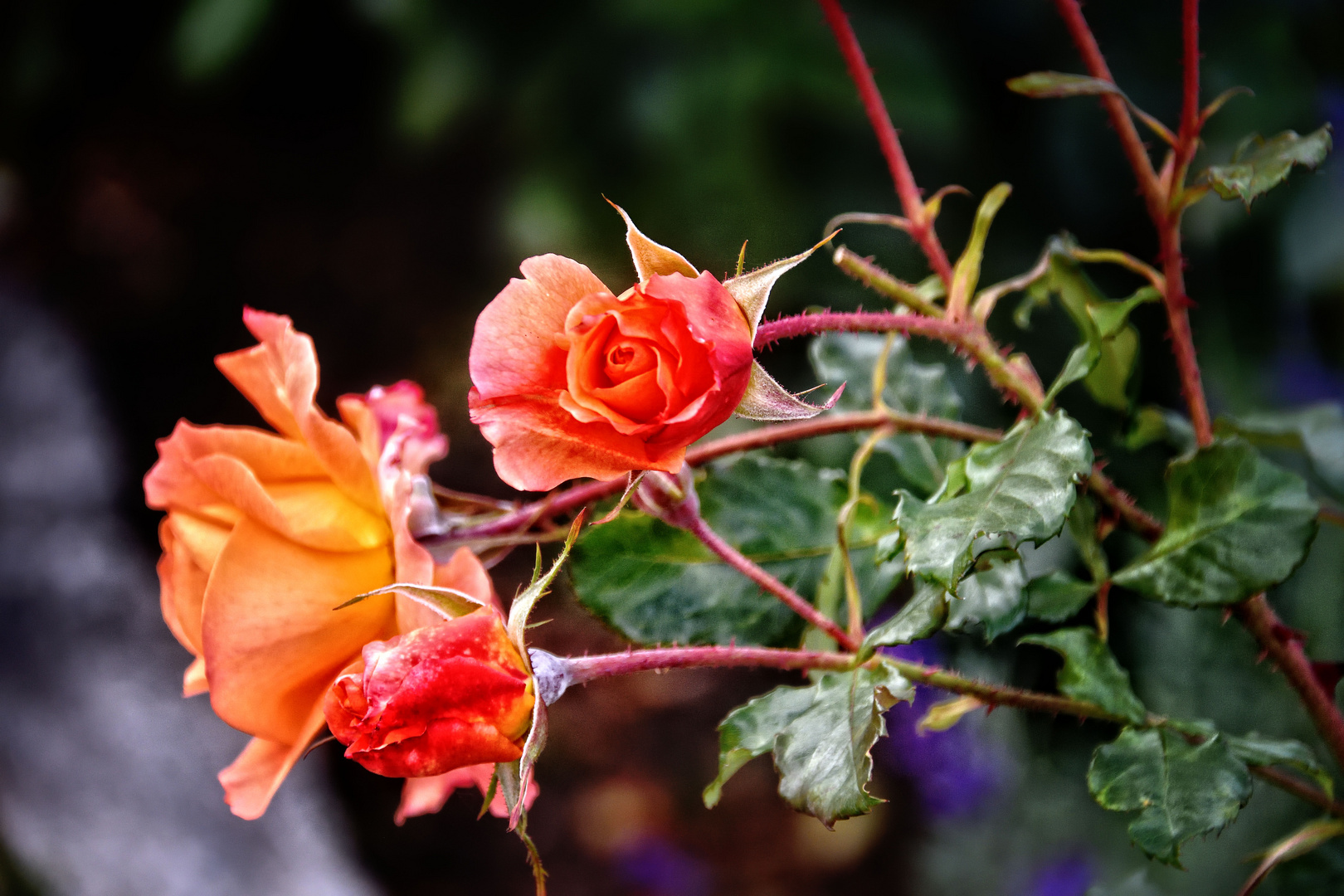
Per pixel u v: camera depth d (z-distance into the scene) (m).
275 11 1.91
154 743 1.59
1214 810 0.57
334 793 1.88
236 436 0.59
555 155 1.52
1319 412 0.74
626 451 0.52
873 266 0.61
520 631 0.54
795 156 1.39
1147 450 0.85
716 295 0.53
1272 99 1.24
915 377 0.69
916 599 0.58
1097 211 1.35
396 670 0.53
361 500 0.58
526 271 0.54
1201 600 0.59
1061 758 1.05
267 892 1.49
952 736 1.45
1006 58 1.37
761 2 1.35
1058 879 1.20
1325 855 0.68
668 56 1.41
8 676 1.63
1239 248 1.24
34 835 1.46
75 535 1.85
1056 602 0.61
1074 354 0.59
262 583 0.57
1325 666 0.63
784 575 0.64
